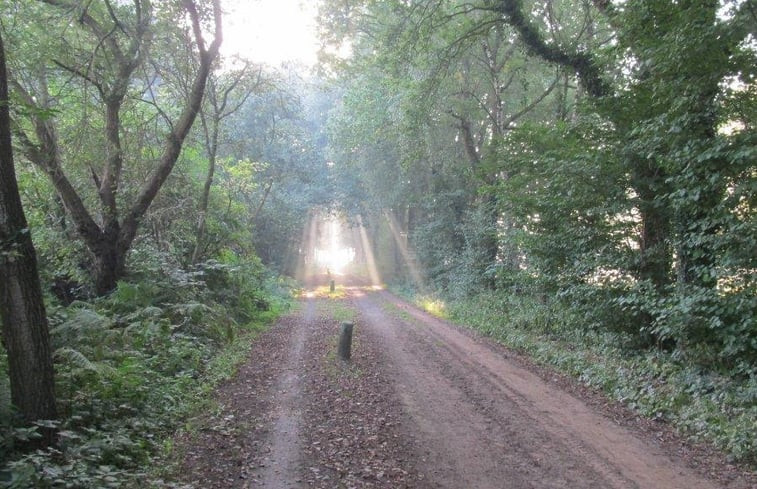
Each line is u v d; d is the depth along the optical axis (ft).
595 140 39.70
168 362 30.60
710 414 23.59
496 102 78.64
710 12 26.43
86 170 41.52
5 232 17.29
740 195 26.84
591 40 53.42
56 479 15.20
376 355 40.75
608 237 39.86
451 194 96.84
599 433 23.35
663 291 35.35
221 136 66.59
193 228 55.77
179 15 42.45
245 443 21.21
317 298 105.19
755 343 25.88
